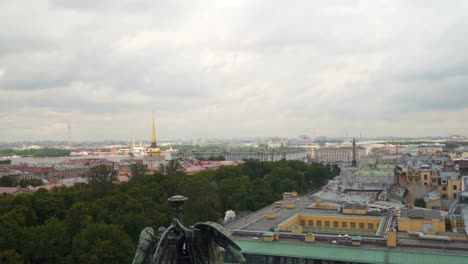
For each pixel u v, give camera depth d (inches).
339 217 5895.7
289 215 6102.4
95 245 5182.1
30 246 5201.8
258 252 4212.6
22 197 7701.8
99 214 6604.3
